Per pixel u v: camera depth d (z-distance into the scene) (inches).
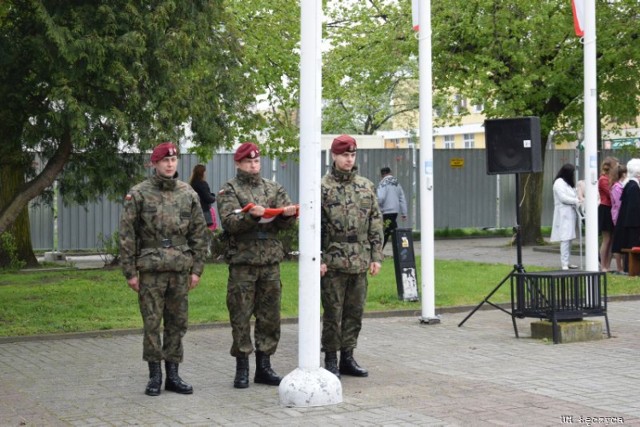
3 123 563.5
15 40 529.0
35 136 560.7
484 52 960.3
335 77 1095.0
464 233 1246.3
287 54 1016.9
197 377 380.2
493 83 956.0
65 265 850.1
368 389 350.3
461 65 999.6
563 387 350.3
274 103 1027.3
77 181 660.1
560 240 746.2
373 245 372.8
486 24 945.5
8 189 778.8
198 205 354.0
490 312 569.0
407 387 353.1
